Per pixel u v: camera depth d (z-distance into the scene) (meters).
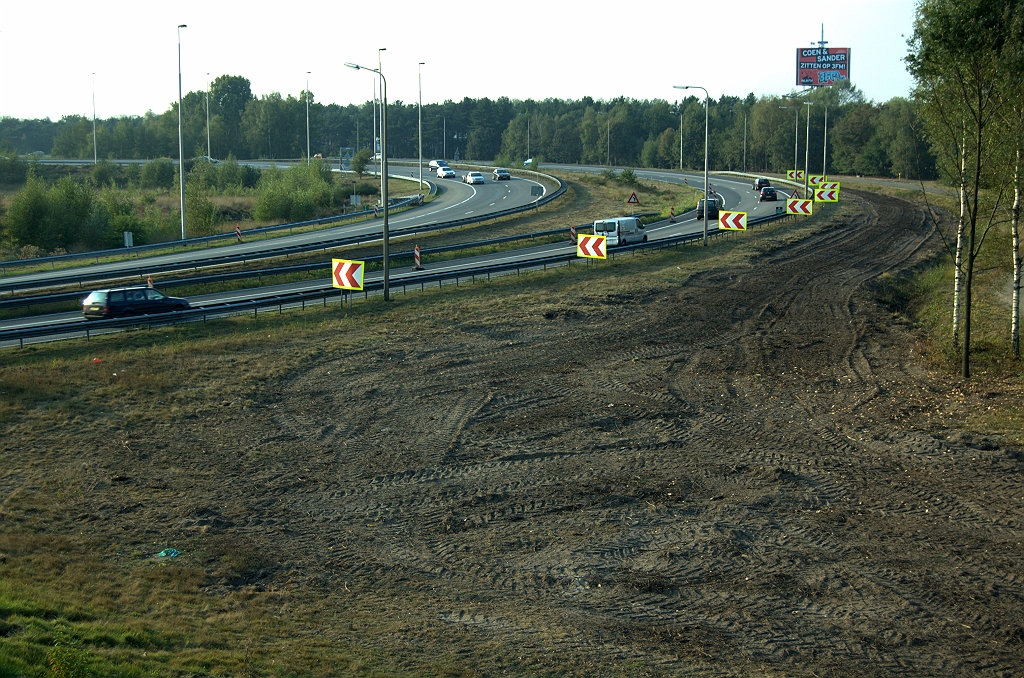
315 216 81.06
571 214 73.62
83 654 9.47
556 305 36.44
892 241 57.47
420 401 23.44
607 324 33.38
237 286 42.19
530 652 11.38
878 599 13.09
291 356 27.67
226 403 22.77
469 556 14.62
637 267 46.38
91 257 52.22
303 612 12.38
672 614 12.65
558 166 143.25
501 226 65.06
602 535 15.41
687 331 32.56
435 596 13.17
